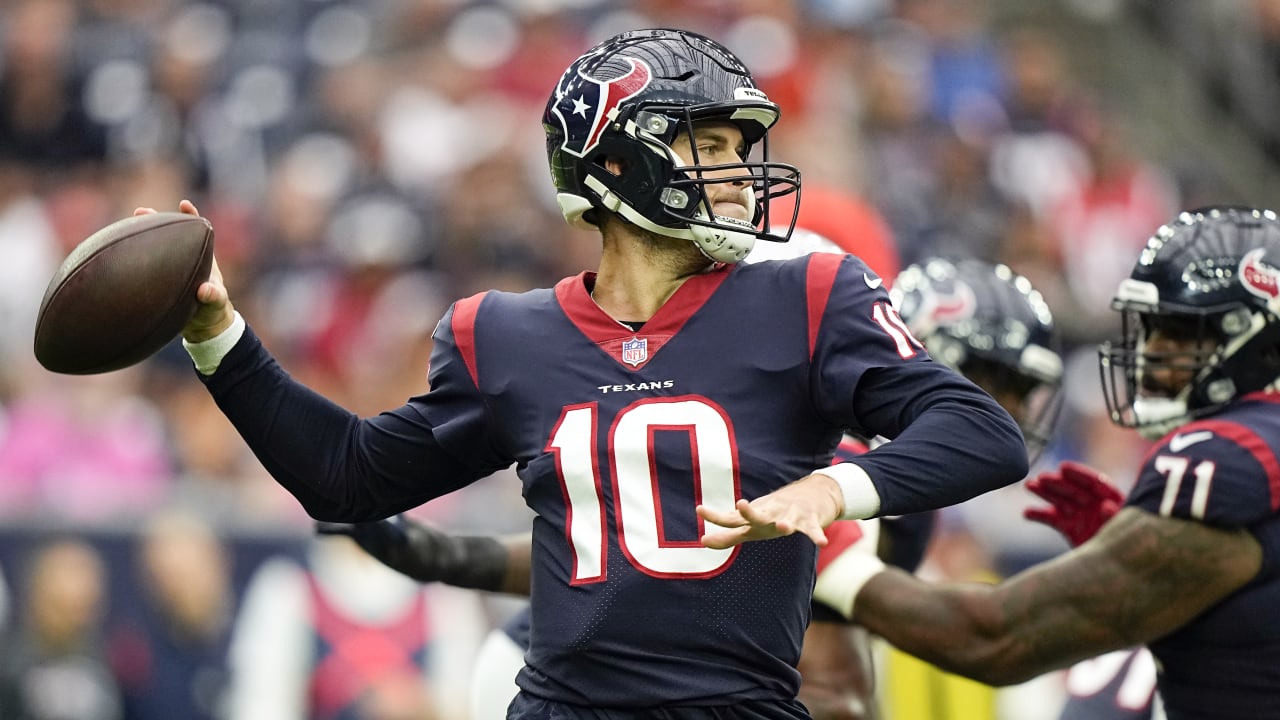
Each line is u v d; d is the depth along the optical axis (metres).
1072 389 32.34
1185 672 11.94
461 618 21.53
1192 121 43.09
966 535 22.17
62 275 9.63
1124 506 11.93
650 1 37.03
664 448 9.35
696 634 9.27
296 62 34.53
